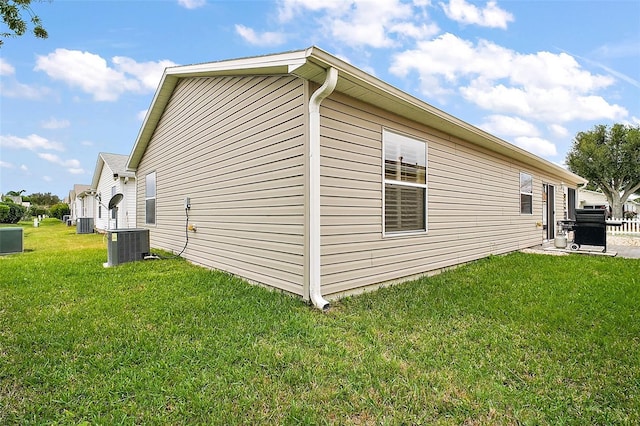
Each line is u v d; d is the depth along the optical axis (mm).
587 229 8227
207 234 6176
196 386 2133
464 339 2900
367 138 4516
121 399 2027
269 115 4477
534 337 2941
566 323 3260
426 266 5539
